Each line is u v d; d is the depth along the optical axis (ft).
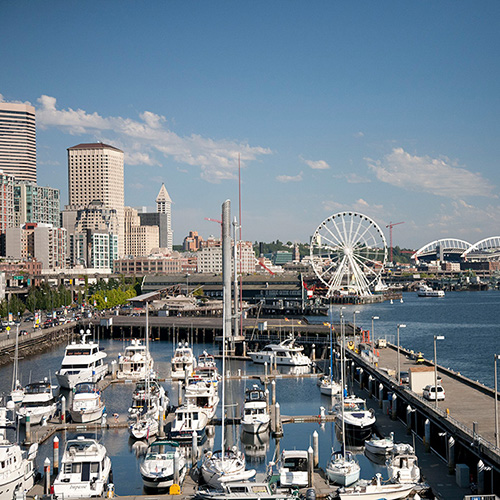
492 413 291.17
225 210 615.16
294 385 447.42
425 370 332.39
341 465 248.11
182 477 253.24
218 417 351.87
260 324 644.69
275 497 216.33
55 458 261.03
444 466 261.03
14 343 615.57
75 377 438.81
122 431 328.29
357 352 502.38
